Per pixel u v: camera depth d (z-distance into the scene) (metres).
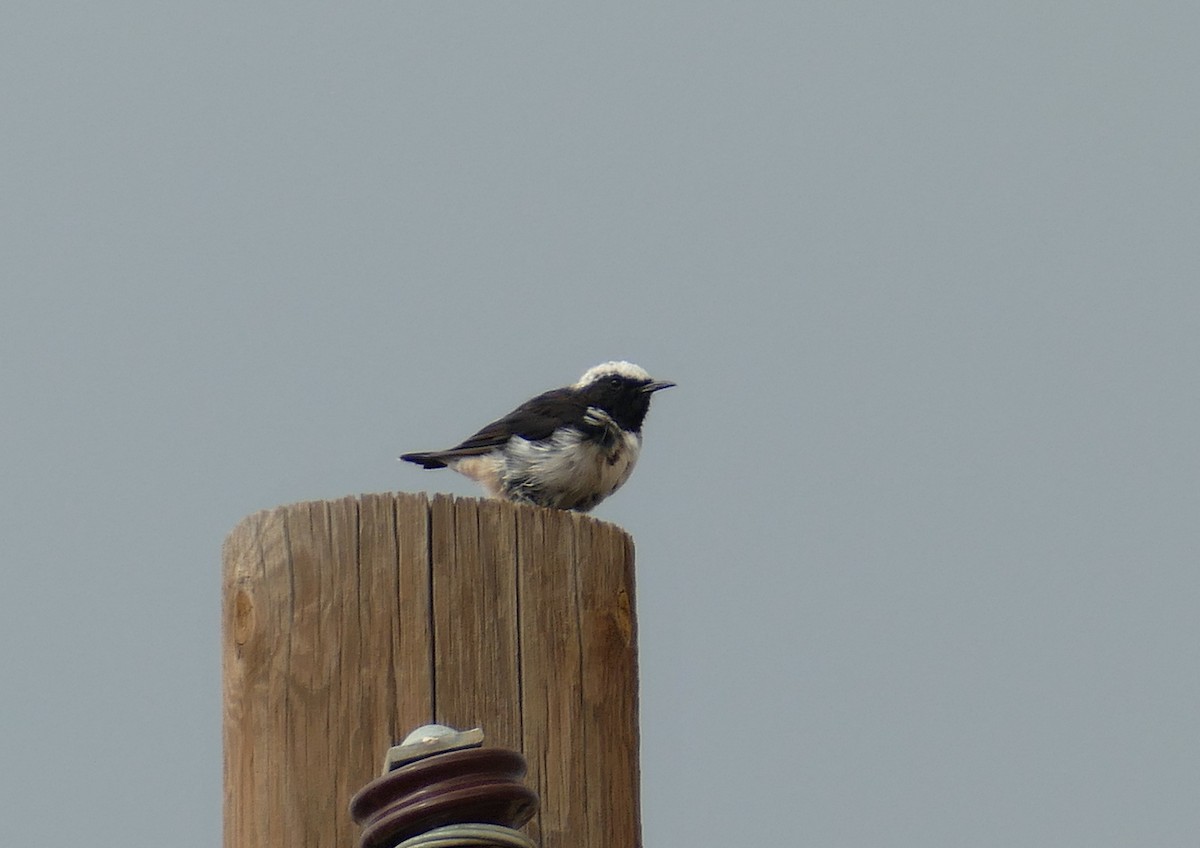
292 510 10.19
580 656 10.42
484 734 9.88
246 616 10.13
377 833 9.21
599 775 10.34
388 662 9.96
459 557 10.18
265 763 9.88
